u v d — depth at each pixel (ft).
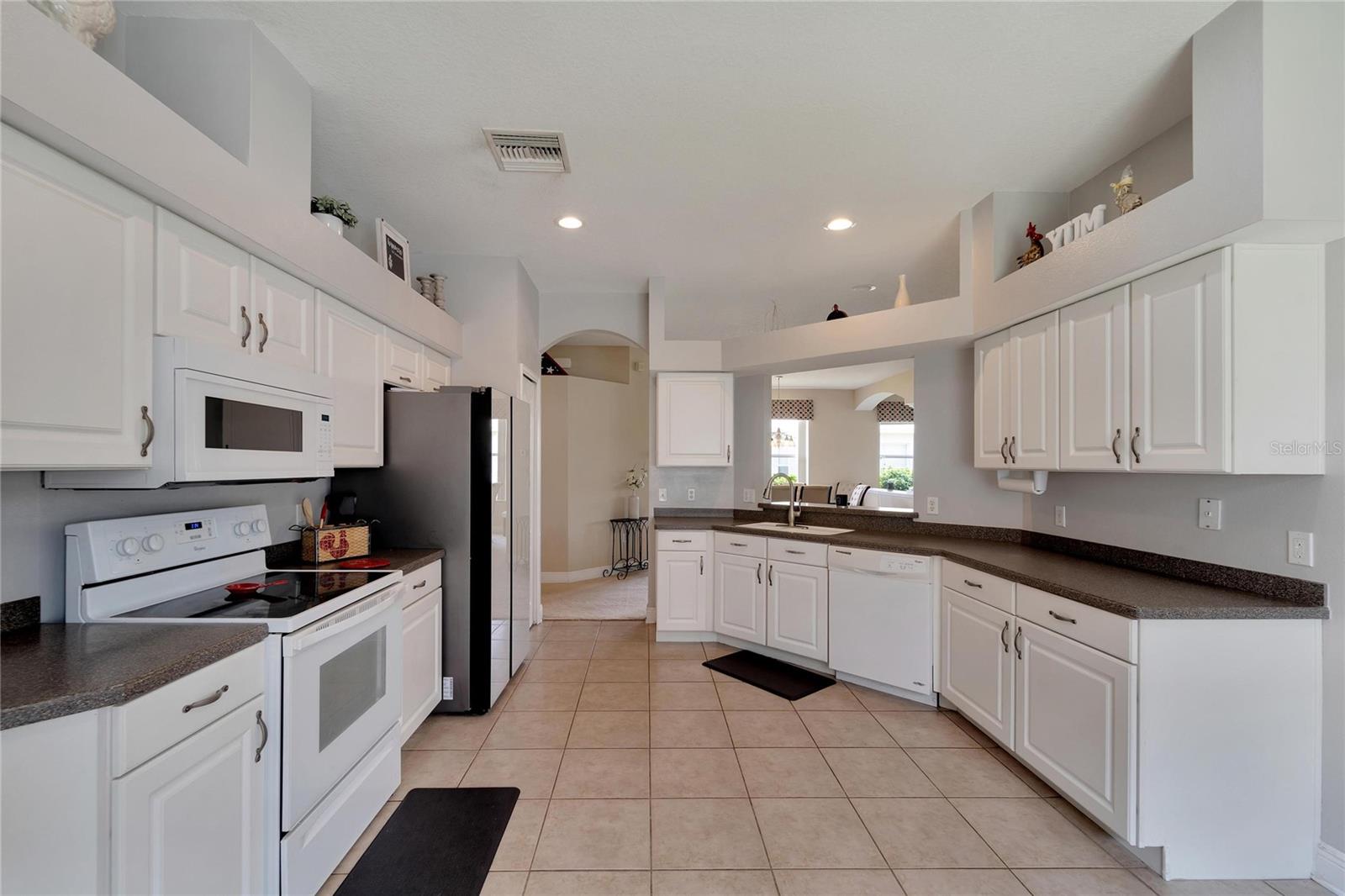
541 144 8.04
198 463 5.16
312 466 6.92
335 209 8.05
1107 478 8.54
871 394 13.93
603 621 15.74
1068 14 5.63
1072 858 6.25
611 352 23.49
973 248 10.07
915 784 7.68
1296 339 5.79
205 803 4.43
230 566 6.86
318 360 7.61
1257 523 6.38
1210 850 5.88
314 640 5.52
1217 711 5.85
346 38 6.04
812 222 10.64
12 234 3.81
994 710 8.32
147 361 4.87
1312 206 5.32
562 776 7.86
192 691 4.30
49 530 5.17
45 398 4.03
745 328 16.92
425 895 5.70
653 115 7.33
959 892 5.76
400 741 7.56
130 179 4.57
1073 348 7.87
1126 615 5.95
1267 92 5.33
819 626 11.64
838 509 13.38
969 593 9.02
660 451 14.33
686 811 7.08
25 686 3.67
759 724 9.47
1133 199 7.15
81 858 3.59
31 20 3.72
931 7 5.54
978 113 7.27
